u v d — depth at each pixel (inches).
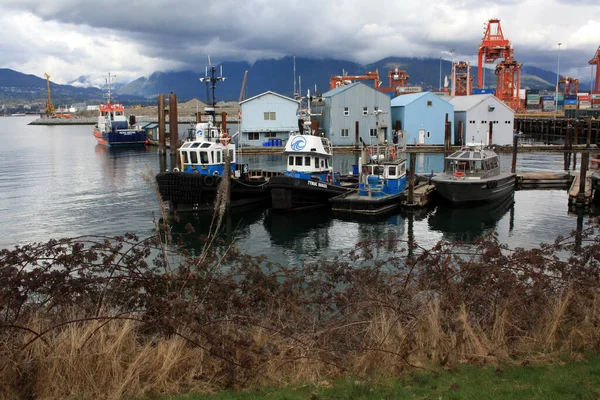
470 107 2416.3
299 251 792.3
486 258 348.5
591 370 264.7
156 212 1058.1
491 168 1252.5
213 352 270.5
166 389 254.2
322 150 1207.6
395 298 333.1
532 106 4965.6
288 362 276.8
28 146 2844.5
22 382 250.2
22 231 890.7
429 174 1547.7
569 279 339.6
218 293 315.3
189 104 6392.7
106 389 249.9
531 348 303.4
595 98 4010.8
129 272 323.3
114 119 3260.3
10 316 286.4
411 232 912.3
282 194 1073.5
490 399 236.7
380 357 281.4
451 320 302.0
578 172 1517.0
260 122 2412.6
